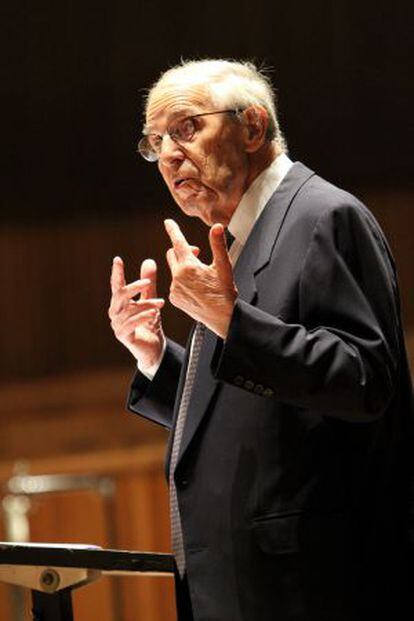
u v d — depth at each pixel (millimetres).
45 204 16797
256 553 4867
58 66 16609
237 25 15820
